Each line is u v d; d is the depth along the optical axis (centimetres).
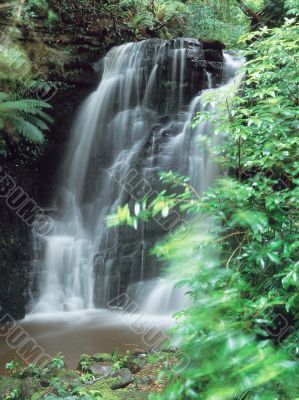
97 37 901
